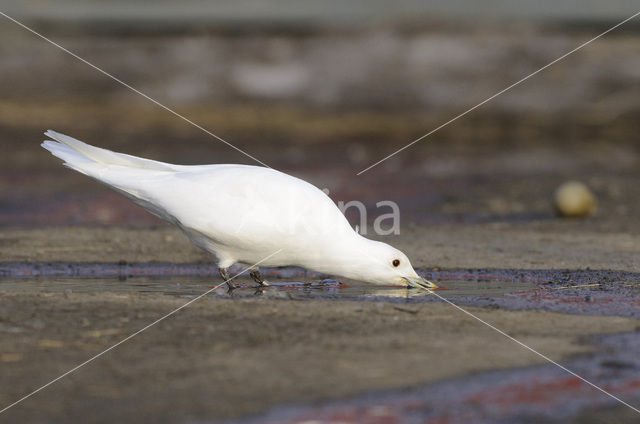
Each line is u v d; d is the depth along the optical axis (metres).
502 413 6.27
